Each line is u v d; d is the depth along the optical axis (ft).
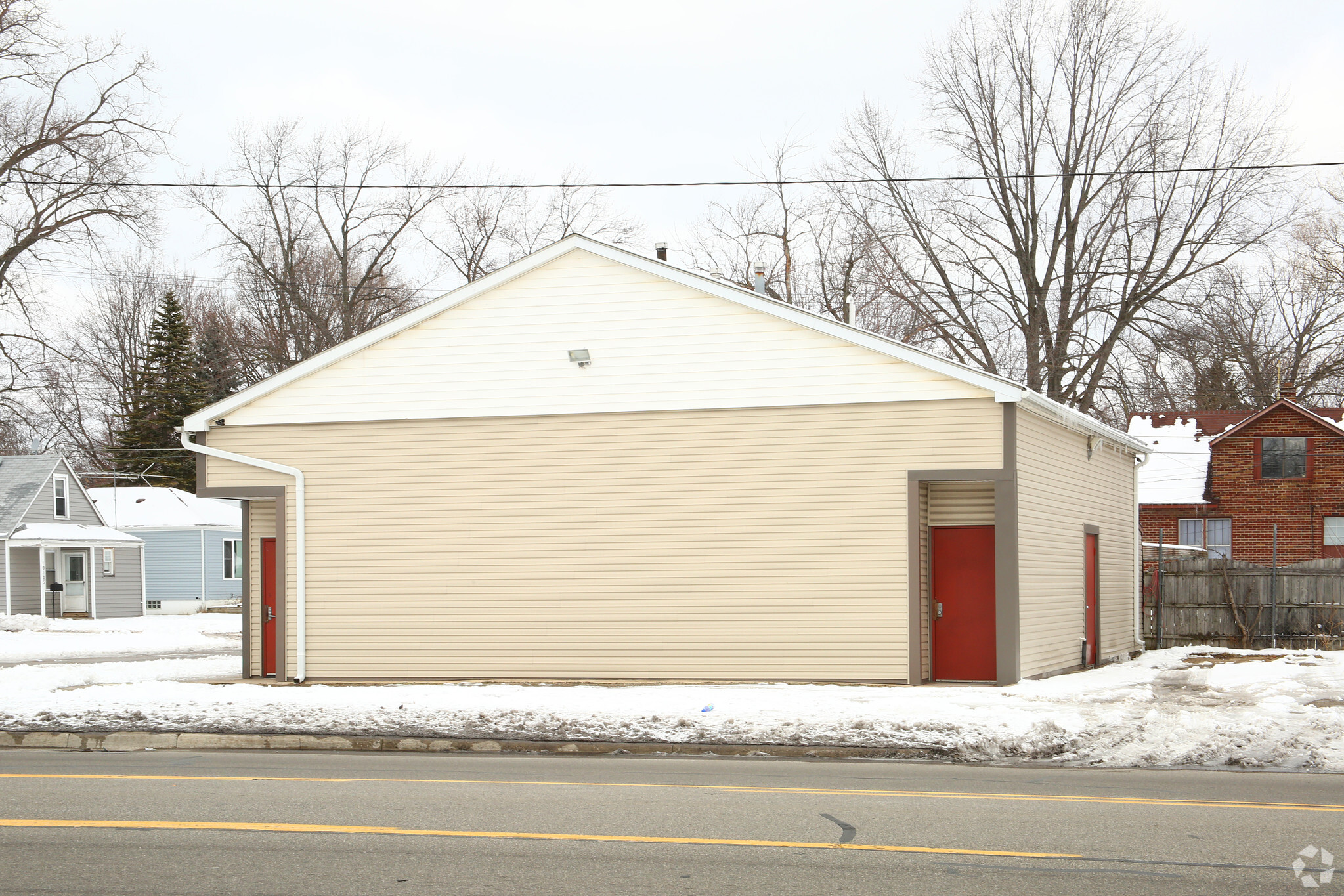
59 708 48.60
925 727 41.91
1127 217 135.74
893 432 57.47
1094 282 137.28
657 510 60.54
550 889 22.08
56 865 24.11
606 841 26.04
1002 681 55.72
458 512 63.16
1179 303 133.80
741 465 59.57
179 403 210.38
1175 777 35.29
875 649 57.11
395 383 64.49
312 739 43.14
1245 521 127.95
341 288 177.37
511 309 63.31
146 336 228.84
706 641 59.41
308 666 64.49
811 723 43.04
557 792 32.37
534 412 62.54
